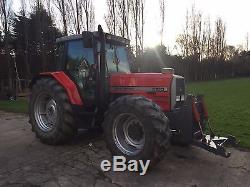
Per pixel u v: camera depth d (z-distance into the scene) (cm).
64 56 659
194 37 3638
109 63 613
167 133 465
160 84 541
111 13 1862
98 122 610
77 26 1747
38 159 539
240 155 555
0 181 445
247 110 1118
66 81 619
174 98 535
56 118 612
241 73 4953
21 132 756
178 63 3394
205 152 568
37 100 656
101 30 580
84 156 553
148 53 2203
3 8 1738
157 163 489
